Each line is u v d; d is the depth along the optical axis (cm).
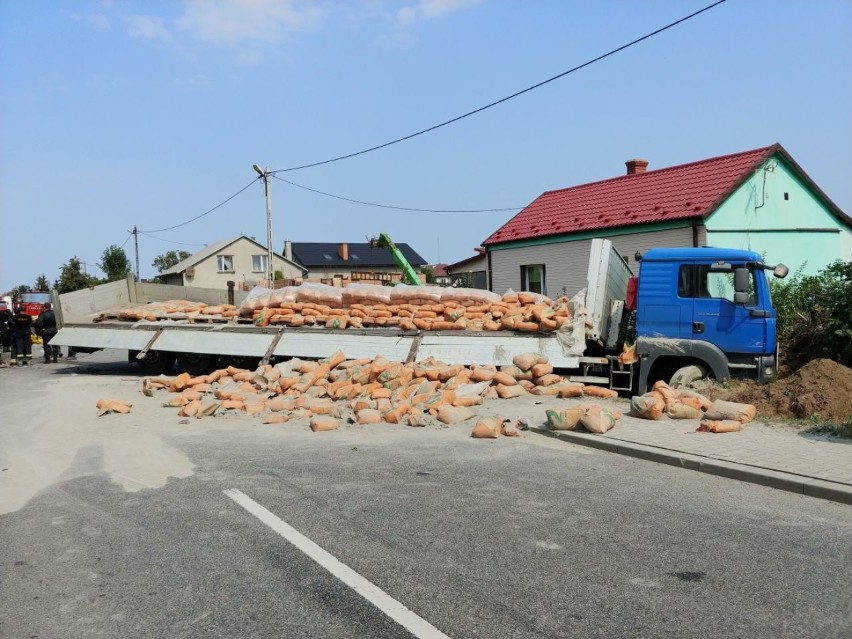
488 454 754
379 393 1062
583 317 1165
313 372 1184
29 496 621
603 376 1160
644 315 1060
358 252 7781
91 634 354
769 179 1825
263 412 1054
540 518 526
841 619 355
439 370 1112
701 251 1037
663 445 735
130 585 416
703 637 338
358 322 1378
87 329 1641
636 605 375
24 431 938
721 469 643
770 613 363
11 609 387
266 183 3322
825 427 767
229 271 6431
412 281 2047
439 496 590
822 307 1229
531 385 1134
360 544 476
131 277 1903
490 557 448
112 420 1012
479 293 1352
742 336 1001
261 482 647
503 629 350
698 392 963
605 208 2050
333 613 372
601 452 756
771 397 876
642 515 530
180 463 734
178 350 1519
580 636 341
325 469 696
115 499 603
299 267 6819
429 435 870
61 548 483
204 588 409
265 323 1465
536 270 2208
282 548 471
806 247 1888
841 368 870
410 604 381
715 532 489
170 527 521
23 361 2025
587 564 434
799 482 581
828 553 446
